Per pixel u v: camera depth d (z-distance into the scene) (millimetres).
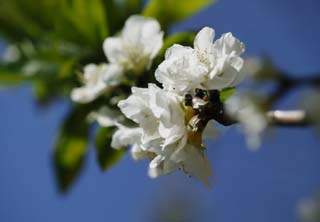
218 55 369
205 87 367
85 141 491
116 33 479
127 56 432
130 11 487
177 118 366
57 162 493
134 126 402
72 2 483
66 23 486
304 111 426
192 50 369
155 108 365
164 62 366
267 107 590
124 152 437
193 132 368
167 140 365
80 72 479
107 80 434
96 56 483
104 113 437
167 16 461
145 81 434
